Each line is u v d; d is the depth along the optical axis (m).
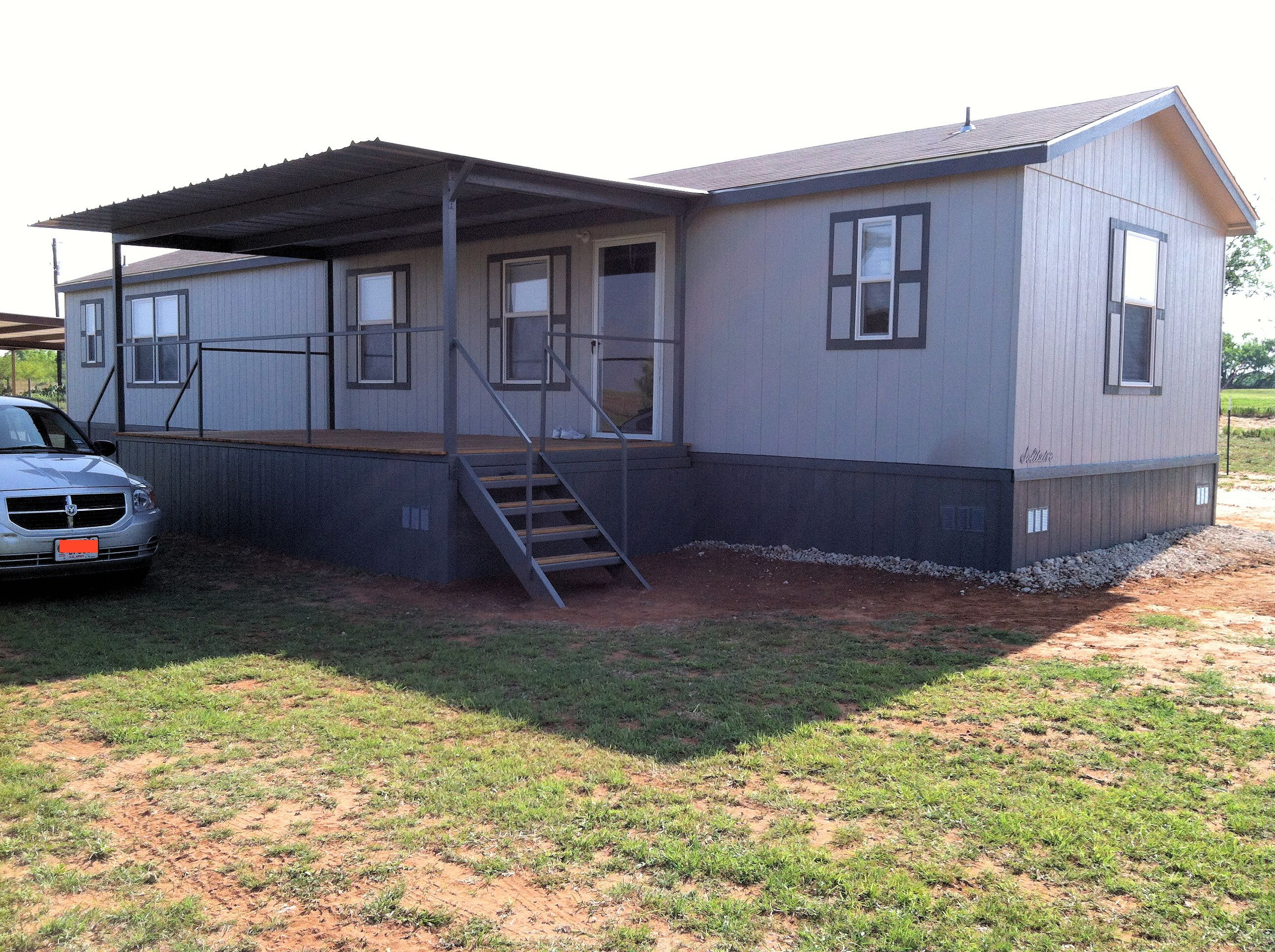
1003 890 3.36
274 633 7.03
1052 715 5.10
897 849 3.64
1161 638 6.80
